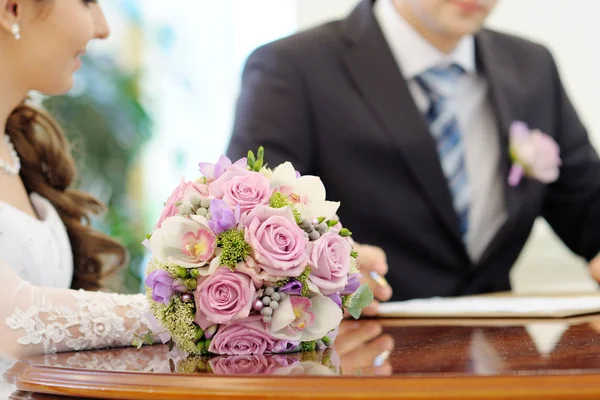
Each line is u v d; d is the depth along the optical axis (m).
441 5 1.92
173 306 0.91
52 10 1.40
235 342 0.90
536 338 1.01
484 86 2.13
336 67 2.01
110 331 1.11
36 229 1.47
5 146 1.58
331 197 2.00
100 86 3.36
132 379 0.74
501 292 1.94
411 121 1.97
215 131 3.67
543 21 2.96
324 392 0.65
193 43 3.65
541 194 2.12
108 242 1.73
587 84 2.96
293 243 0.89
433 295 1.98
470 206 2.07
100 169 3.29
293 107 1.97
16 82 1.45
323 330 0.92
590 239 2.24
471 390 0.63
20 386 0.84
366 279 1.42
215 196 0.93
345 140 1.97
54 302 1.10
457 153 2.07
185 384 0.71
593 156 2.26
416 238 1.98
